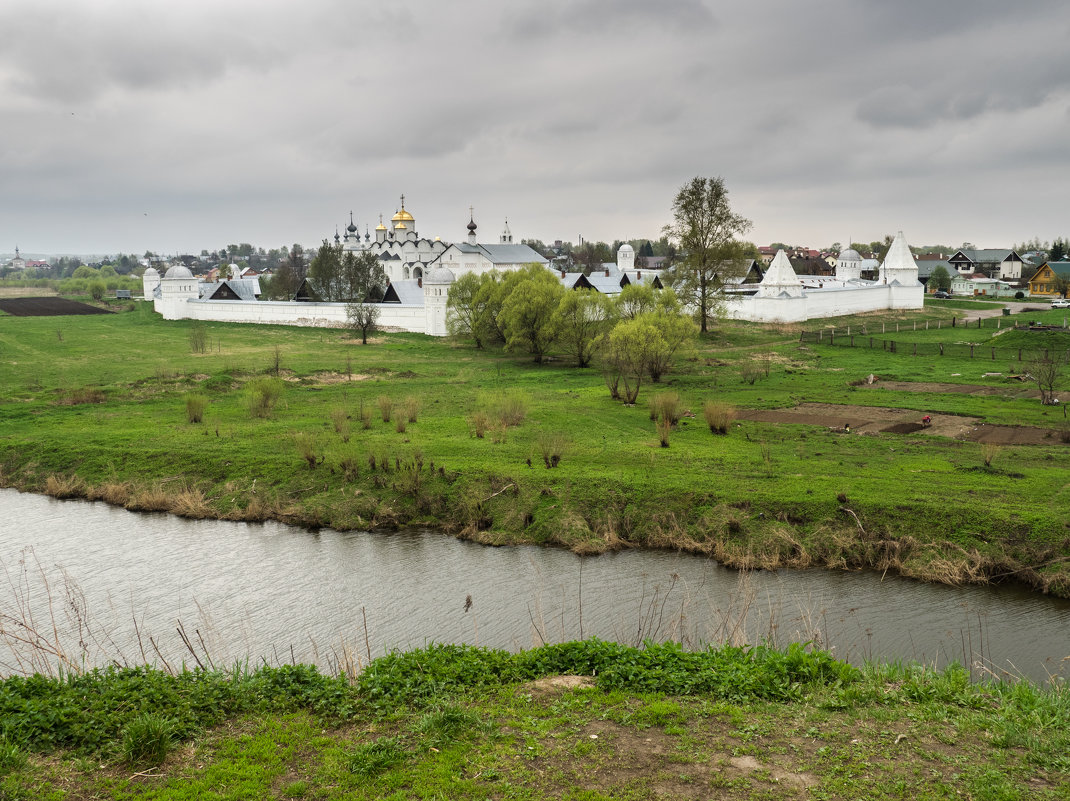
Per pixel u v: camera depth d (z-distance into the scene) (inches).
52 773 446.3
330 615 984.9
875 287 4429.1
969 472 1365.7
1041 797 415.2
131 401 2112.5
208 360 2783.0
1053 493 1238.9
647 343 2038.6
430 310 3459.6
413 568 1148.5
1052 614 966.4
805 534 1184.2
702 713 514.0
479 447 1587.1
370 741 486.3
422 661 592.1
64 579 1083.3
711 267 3393.2
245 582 1098.1
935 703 532.1
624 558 1179.9
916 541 1137.4
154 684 546.3
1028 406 1888.5
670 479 1362.0
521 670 587.5
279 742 490.9
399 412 1845.5
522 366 2684.5
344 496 1408.7
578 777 441.1
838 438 1617.9
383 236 5895.7
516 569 1141.7
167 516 1398.9
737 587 1048.8
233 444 1667.1
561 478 1390.3
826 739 481.4
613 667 578.6
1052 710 519.8
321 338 3427.7
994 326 3558.1
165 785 442.0
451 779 439.8
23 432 1804.9
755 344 3139.8
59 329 3673.7
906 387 2185.0
